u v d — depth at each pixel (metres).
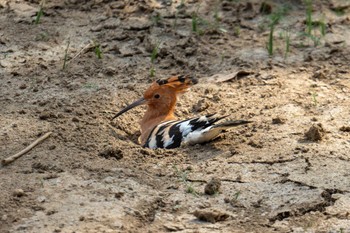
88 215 9.94
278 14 16.72
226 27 16.44
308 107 13.27
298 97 13.66
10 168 11.08
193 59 15.15
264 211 10.22
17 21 16.39
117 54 15.27
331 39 16.03
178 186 10.80
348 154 11.59
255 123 12.67
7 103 13.23
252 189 10.72
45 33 15.95
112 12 16.80
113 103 13.45
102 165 11.24
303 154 11.56
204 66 14.88
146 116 13.01
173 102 13.01
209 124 11.98
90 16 16.70
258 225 9.91
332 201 10.43
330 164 11.28
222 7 17.17
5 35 15.81
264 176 11.03
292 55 15.38
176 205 10.31
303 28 16.45
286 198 10.49
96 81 14.22
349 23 16.66
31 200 10.25
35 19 16.45
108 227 9.70
